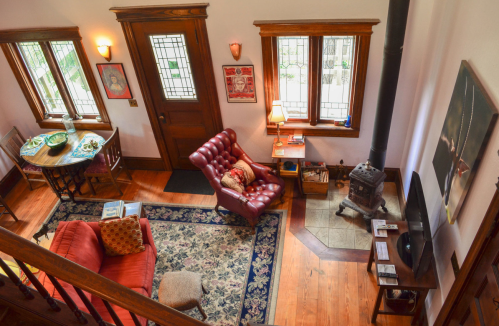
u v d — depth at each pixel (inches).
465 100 102.7
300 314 146.3
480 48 97.1
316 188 197.5
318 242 175.0
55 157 198.5
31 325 59.1
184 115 205.9
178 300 134.4
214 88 190.9
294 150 191.3
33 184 227.0
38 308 58.6
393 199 195.3
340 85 184.1
